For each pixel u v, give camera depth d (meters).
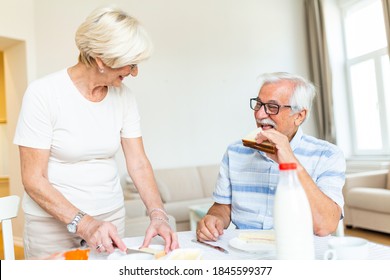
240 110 4.84
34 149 1.06
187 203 3.71
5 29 3.44
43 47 3.69
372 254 0.85
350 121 4.93
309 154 1.26
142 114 4.23
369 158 4.55
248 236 1.01
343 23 4.91
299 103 1.21
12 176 3.88
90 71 1.09
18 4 3.55
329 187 1.15
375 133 4.59
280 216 0.65
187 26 4.55
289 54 5.20
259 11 5.04
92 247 1.00
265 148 1.04
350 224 3.69
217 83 4.71
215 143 4.66
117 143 1.24
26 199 1.17
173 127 4.42
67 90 1.11
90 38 0.97
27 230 1.16
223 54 4.77
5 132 4.93
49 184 1.06
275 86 1.23
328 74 4.79
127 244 1.05
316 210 0.98
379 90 4.44
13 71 3.79
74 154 1.13
